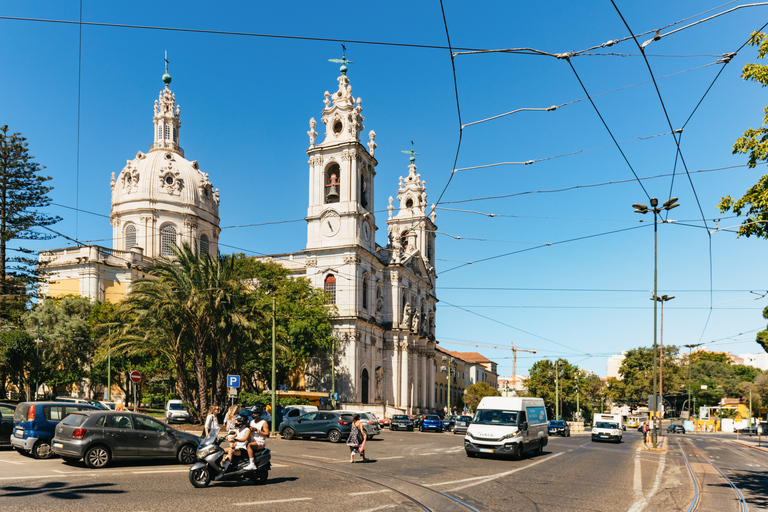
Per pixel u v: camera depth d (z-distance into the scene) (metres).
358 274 72.94
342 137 74.12
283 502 13.89
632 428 109.88
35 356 56.66
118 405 41.25
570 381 105.12
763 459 35.50
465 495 16.02
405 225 98.75
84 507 12.42
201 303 39.34
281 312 63.47
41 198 57.31
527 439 27.61
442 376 113.69
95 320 64.50
